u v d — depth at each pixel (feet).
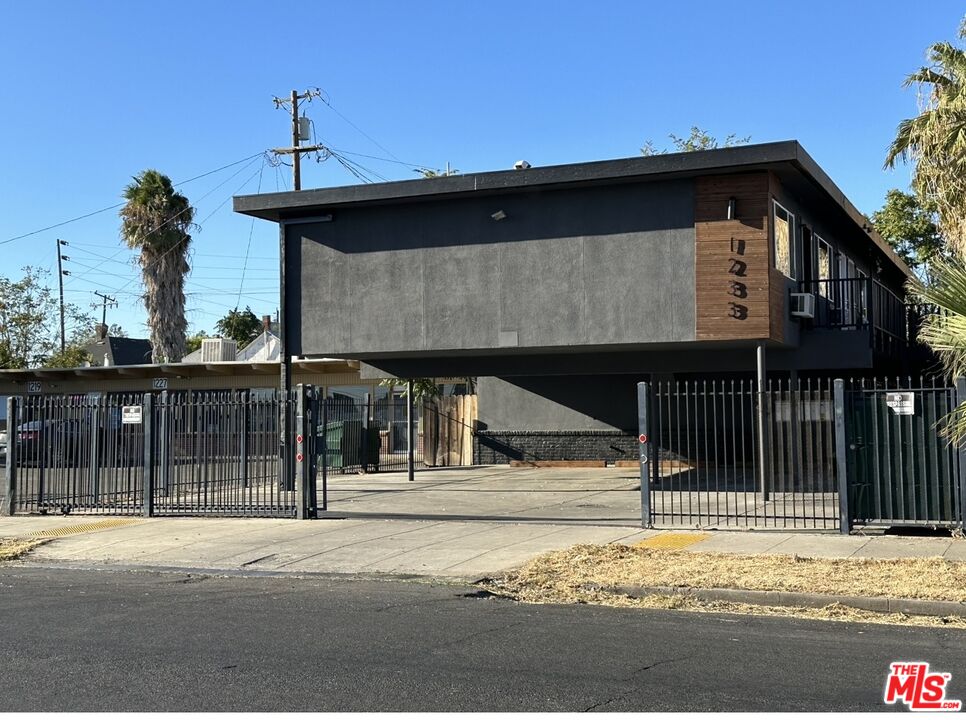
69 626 28.71
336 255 70.33
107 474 58.23
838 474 44.39
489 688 21.62
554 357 73.51
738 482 72.28
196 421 56.59
